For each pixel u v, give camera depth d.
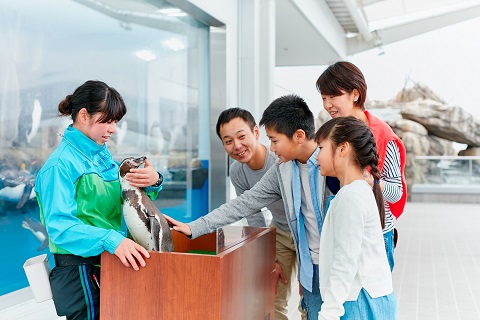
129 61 3.98
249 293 1.91
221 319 1.63
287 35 11.17
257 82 5.64
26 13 2.99
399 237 8.18
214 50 5.26
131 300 1.69
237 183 2.93
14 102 2.93
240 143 2.60
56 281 1.80
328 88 2.33
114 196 1.92
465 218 10.71
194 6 4.57
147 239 1.77
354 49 15.03
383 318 1.83
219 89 5.27
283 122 2.15
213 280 1.61
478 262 6.31
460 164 15.48
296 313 4.14
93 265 1.84
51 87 3.20
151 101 4.29
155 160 4.37
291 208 2.25
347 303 1.80
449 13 13.85
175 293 1.64
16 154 2.96
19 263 2.98
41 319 2.92
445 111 18.81
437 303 4.59
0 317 2.72
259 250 2.04
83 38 3.47
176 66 4.67
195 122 5.04
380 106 21.23
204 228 2.15
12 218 2.94
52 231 1.71
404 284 5.24
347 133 1.87
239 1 5.51
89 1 3.51
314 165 2.17
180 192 4.77
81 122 1.84
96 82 1.87
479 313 4.31
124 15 3.90
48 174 1.74
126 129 3.95
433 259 6.48
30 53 3.03
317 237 2.23
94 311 1.82
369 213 1.81
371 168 1.89
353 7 10.61
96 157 1.90
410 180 15.82
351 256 1.74
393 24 15.58
